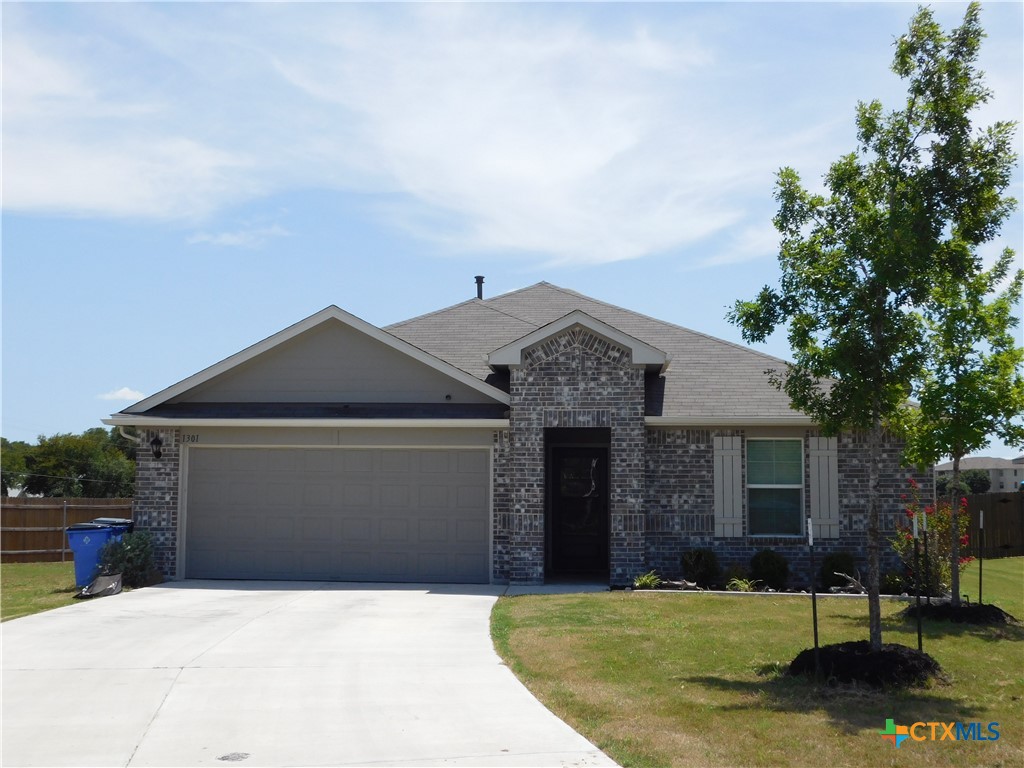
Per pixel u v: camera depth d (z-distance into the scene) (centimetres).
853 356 959
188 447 1798
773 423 1731
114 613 1370
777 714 816
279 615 1346
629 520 1694
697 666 1004
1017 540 2902
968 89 962
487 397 1825
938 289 1041
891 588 1609
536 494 1708
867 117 986
